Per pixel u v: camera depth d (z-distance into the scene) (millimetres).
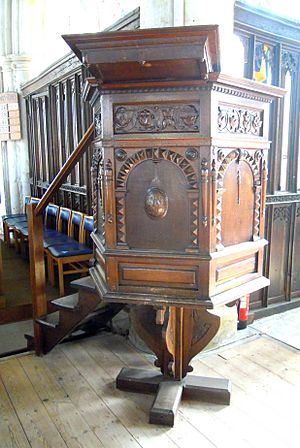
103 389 2305
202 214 1571
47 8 5891
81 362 2625
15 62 5996
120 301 1686
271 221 3283
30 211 2633
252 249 1846
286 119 3303
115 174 1643
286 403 2168
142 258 1657
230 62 2418
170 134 1556
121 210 1663
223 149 1604
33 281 2674
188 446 1840
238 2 2691
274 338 2951
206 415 2066
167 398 2072
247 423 2002
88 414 2076
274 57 3082
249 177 1812
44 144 5484
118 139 1609
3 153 6512
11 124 6195
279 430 1950
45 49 6043
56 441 1874
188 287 1638
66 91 4406
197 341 2180
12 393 2266
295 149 3354
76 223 4266
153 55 1398
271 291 3438
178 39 1353
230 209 1716
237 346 2834
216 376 2438
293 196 3406
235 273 1773
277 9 3301
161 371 2270
